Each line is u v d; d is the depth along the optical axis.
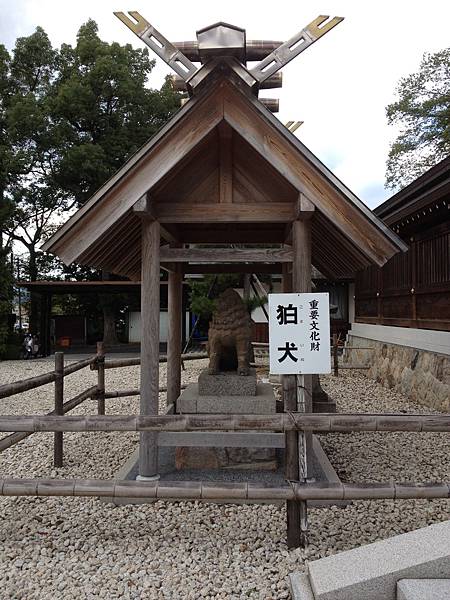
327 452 4.93
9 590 2.49
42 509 3.55
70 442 5.47
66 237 3.44
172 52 3.26
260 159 3.59
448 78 18.02
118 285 17.08
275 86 3.66
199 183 3.78
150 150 3.33
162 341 22.25
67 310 26.56
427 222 7.54
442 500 3.65
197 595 2.43
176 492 2.80
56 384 4.42
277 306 2.99
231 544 2.94
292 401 3.01
